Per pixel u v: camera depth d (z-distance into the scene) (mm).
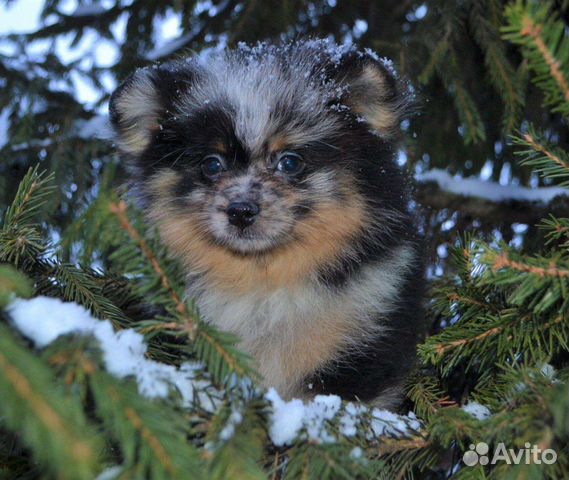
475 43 688
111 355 452
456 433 472
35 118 720
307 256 592
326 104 612
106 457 456
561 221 510
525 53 458
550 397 454
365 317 578
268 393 474
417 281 599
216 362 465
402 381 572
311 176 600
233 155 604
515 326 508
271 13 711
